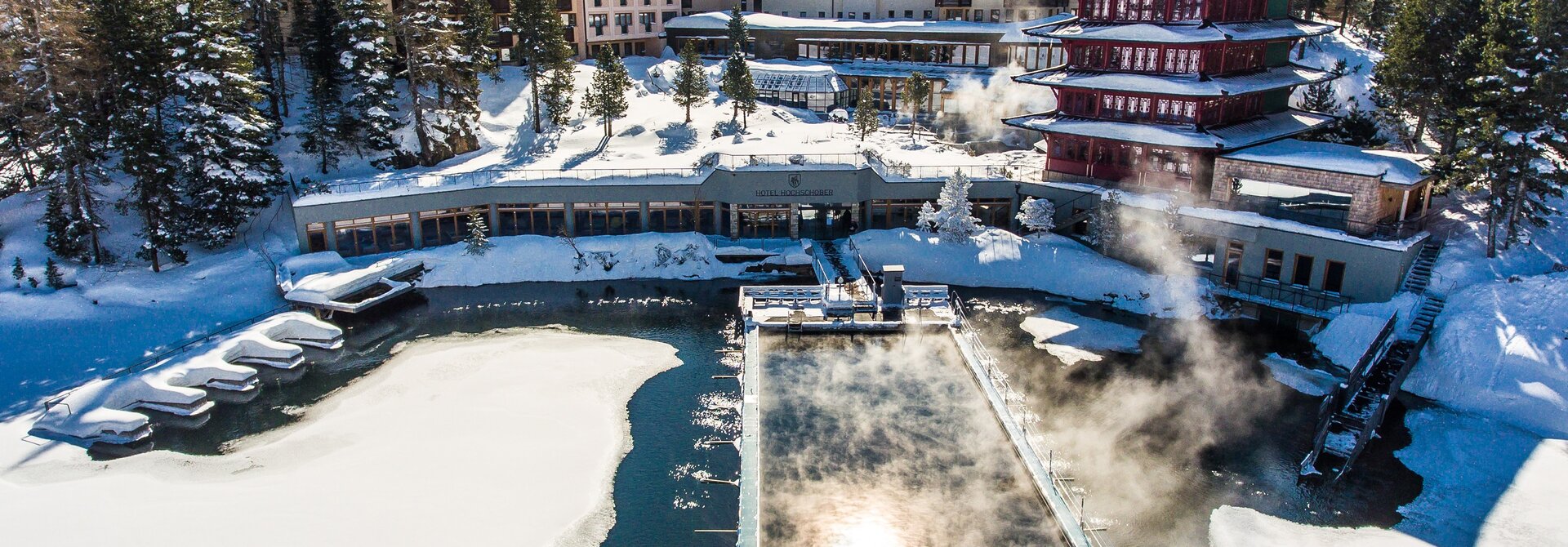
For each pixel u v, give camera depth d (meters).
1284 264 54.94
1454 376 45.44
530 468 39.81
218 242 62.53
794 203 67.31
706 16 110.12
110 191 66.31
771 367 42.47
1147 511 36.69
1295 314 53.34
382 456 40.72
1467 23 58.84
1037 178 67.81
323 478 38.97
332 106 75.25
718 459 40.59
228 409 45.66
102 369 49.28
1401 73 62.88
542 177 68.88
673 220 68.94
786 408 38.66
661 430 42.97
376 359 51.44
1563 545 33.94
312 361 51.31
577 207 68.25
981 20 103.00
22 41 57.22
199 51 63.38
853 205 67.50
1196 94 58.22
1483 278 51.19
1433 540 34.88
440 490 38.12
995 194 67.81
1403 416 44.12
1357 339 49.16
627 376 48.53
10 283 56.41
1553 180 50.44
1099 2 64.31
